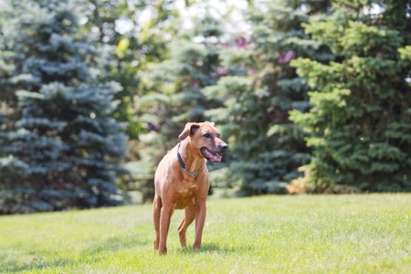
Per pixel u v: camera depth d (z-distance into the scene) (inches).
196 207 291.9
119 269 255.6
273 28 811.4
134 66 1200.8
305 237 314.5
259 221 390.6
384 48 618.8
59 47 855.7
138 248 334.0
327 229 331.6
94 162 858.8
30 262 347.9
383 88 626.8
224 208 505.7
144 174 1002.7
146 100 973.8
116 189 887.1
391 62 596.4
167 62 965.2
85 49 877.2
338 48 652.7
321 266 235.0
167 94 1027.3
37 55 866.8
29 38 854.5
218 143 274.1
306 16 784.3
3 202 826.8
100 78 954.7
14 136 793.6
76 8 903.1
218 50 952.9
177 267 249.0
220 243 315.0
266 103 811.4
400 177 649.0
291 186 696.4
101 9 1184.8
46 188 835.4
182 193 281.9
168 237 367.9
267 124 820.6
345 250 268.7
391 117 642.2
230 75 943.0
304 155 762.8
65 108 856.9
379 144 620.4
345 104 614.9
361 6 639.1
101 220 533.6
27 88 852.6
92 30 1215.6
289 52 784.9
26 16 831.1
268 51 797.9
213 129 277.6
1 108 864.9
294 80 775.1
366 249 266.5
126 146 902.4
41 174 832.9
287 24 801.6
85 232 462.9
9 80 826.2
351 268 228.1
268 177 792.9
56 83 807.7
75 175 871.1
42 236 464.8
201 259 263.3
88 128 874.8
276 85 813.9
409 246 268.7
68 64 845.2
